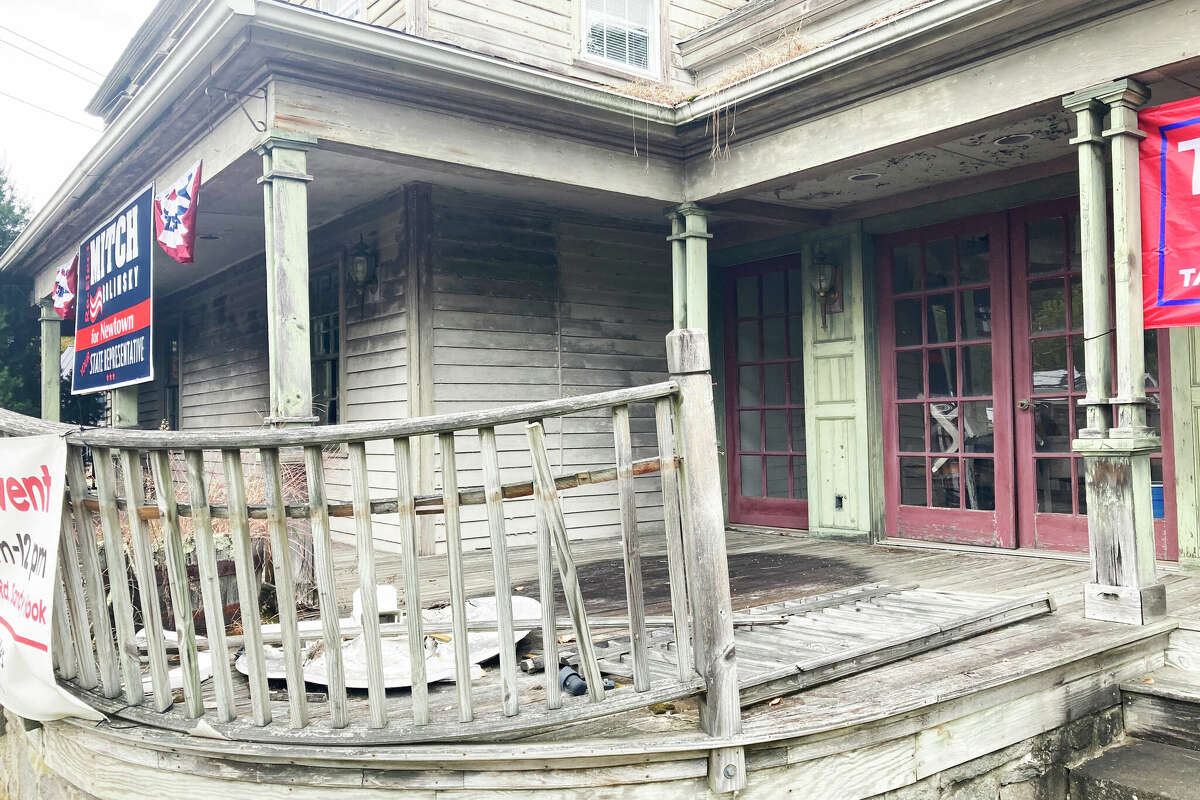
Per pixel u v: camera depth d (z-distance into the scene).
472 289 6.43
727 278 7.56
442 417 2.13
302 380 4.34
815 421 6.69
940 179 5.71
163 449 2.28
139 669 2.53
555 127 5.27
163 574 3.64
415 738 2.17
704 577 2.25
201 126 5.12
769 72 4.84
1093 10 3.71
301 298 4.36
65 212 7.20
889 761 2.51
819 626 3.41
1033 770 2.90
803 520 6.98
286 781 2.27
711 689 2.25
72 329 12.38
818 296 6.67
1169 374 4.88
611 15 7.51
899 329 6.29
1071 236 5.35
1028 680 2.88
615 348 7.24
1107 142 4.89
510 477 6.53
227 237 7.75
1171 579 4.51
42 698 2.61
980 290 5.83
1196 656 3.40
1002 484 5.66
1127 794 2.80
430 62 4.48
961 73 4.28
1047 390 5.47
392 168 5.69
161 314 11.80
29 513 2.62
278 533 2.21
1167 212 3.47
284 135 4.30
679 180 5.86
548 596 2.19
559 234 6.94
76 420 13.09
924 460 6.15
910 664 2.96
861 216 6.35
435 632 3.02
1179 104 3.45
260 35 4.05
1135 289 3.55
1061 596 4.11
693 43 7.91
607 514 7.06
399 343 6.30
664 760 2.22
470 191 6.38
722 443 7.56
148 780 2.47
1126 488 3.50
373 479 6.51
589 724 2.37
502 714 2.23
